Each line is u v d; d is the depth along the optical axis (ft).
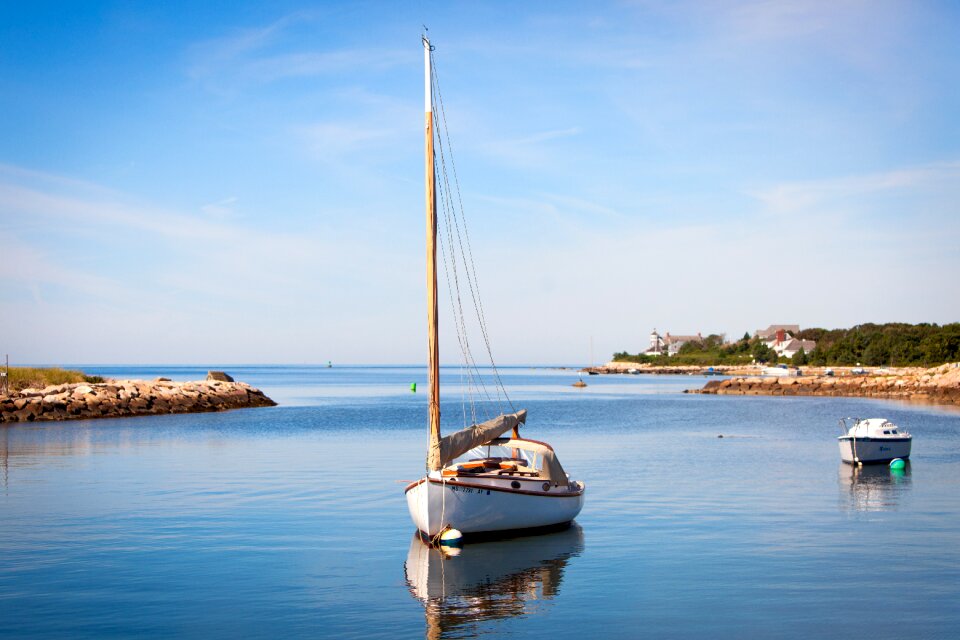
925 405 303.27
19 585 59.67
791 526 81.10
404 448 152.56
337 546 72.18
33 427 195.31
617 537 76.33
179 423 211.00
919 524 81.92
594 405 315.99
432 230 75.41
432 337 73.87
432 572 63.77
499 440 82.38
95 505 91.30
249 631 50.37
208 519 83.56
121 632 50.08
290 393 437.17
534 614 53.78
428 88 76.28
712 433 189.78
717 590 59.00
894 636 49.44
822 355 628.28
